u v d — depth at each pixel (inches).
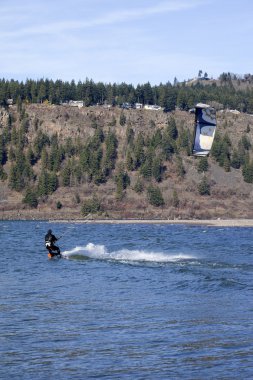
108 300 3907.5
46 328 3132.4
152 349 2746.1
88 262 6112.2
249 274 5088.6
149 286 4483.3
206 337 2925.7
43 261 6274.6
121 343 2844.5
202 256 6786.4
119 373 2432.3
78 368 2497.5
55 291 4276.6
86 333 3034.0
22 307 3678.6
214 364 2519.7
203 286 4407.0
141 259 6368.1
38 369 2491.4
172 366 2506.2
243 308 3592.5
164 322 3255.4
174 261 6176.2
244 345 2775.6
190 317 3368.6
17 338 2947.8
